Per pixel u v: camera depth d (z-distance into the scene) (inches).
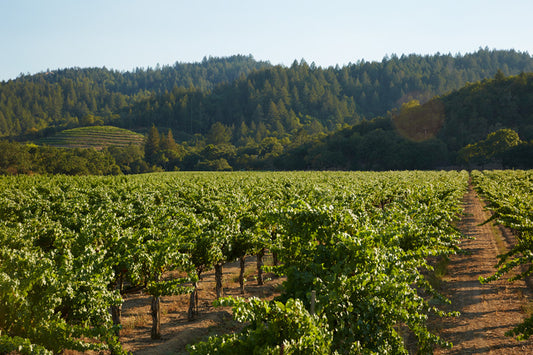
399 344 288.4
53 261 335.6
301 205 321.1
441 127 6082.7
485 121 5664.4
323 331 240.5
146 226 589.3
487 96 6122.1
